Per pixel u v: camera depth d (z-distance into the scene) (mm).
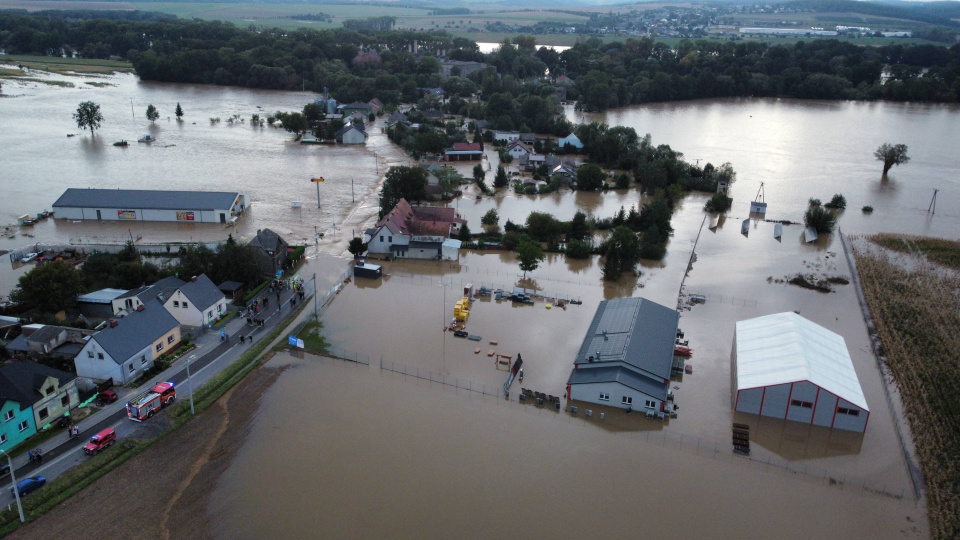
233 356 77250
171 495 55406
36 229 119250
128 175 153375
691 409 69938
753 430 66750
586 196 152250
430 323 88062
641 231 127250
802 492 58031
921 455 63125
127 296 84938
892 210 144500
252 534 51406
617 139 178875
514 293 95750
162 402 66250
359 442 62812
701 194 157250
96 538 50531
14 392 59500
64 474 56438
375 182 155500
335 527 52156
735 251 118875
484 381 74125
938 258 115000
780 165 181750
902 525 54312
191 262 94438
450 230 119625
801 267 110938
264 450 61312
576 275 106188
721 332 86875
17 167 156000
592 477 59031
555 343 83250
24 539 49938
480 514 53938
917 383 75000
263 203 137625
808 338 76125
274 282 96938
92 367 69938
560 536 51906
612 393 69688
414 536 51438
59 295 82500
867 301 96688
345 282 100938
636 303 84375
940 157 193375
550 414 68500
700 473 60094
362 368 76125
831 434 66438
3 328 78188
